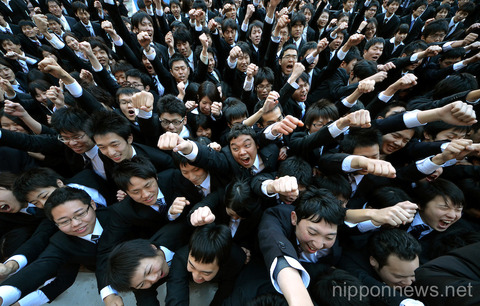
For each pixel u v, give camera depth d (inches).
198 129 121.6
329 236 53.5
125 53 165.0
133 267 55.4
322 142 74.2
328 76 154.7
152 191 70.1
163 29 210.4
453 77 97.3
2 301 54.7
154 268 58.5
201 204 74.7
